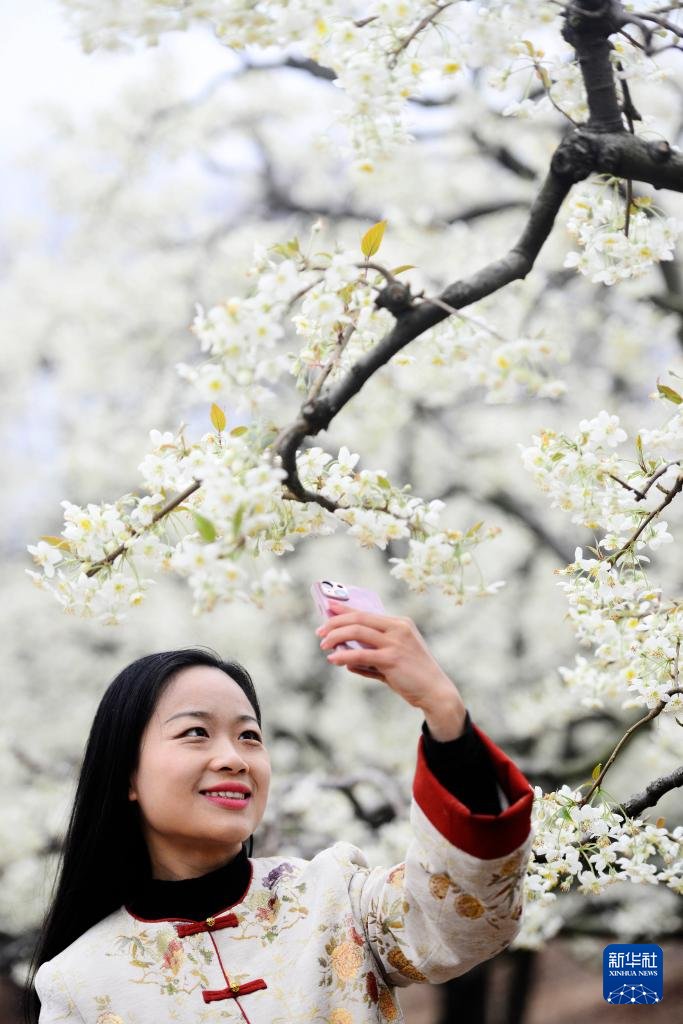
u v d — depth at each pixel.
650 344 8.15
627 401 8.70
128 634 9.32
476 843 2.04
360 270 2.16
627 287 7.70
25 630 9.36
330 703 9.07
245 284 9.11
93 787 2.64
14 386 9.55
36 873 7.23
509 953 9.23
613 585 2.84
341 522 2.35
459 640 8.95
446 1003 9.89
